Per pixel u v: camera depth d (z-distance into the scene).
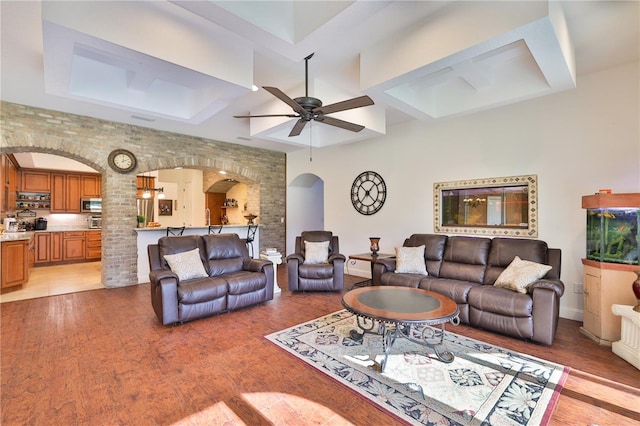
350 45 2.95
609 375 2.38
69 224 7.93
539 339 2.90
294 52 2.54
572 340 3.04
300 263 4.93
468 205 4.59
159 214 10.11
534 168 3.94
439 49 2.46
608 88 3.41
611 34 2.72
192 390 2.20
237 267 4.40
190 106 4.04
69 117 4.66
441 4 2.37
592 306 3.08
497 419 1.88
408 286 3.85
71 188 7.72
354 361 2.61
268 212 7.45
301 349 2.84
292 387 2.23
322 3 2.15
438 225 4.89
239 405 2.03
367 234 5.96
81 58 3.30
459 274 3.90
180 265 3.79
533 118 3.95
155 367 2.51
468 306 3.37
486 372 2.43
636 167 3.26
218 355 2.72
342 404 2.04
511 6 2.13
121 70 3.59
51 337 3.09
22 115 4.27
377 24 2.60
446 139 4.81
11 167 6.36
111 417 1.91
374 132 4.75
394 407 2.00
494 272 3.68
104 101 3.47
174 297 3.39
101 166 4.99
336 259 4.90
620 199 2.83
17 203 7.05
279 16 2.31
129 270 5.30
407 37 2.68
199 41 2.69
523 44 2.91
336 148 6.57
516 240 3.73
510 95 3.46
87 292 4.82
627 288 2.84
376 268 4.38
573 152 3.65
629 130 3.29
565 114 3.70
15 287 5.09
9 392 2.15
